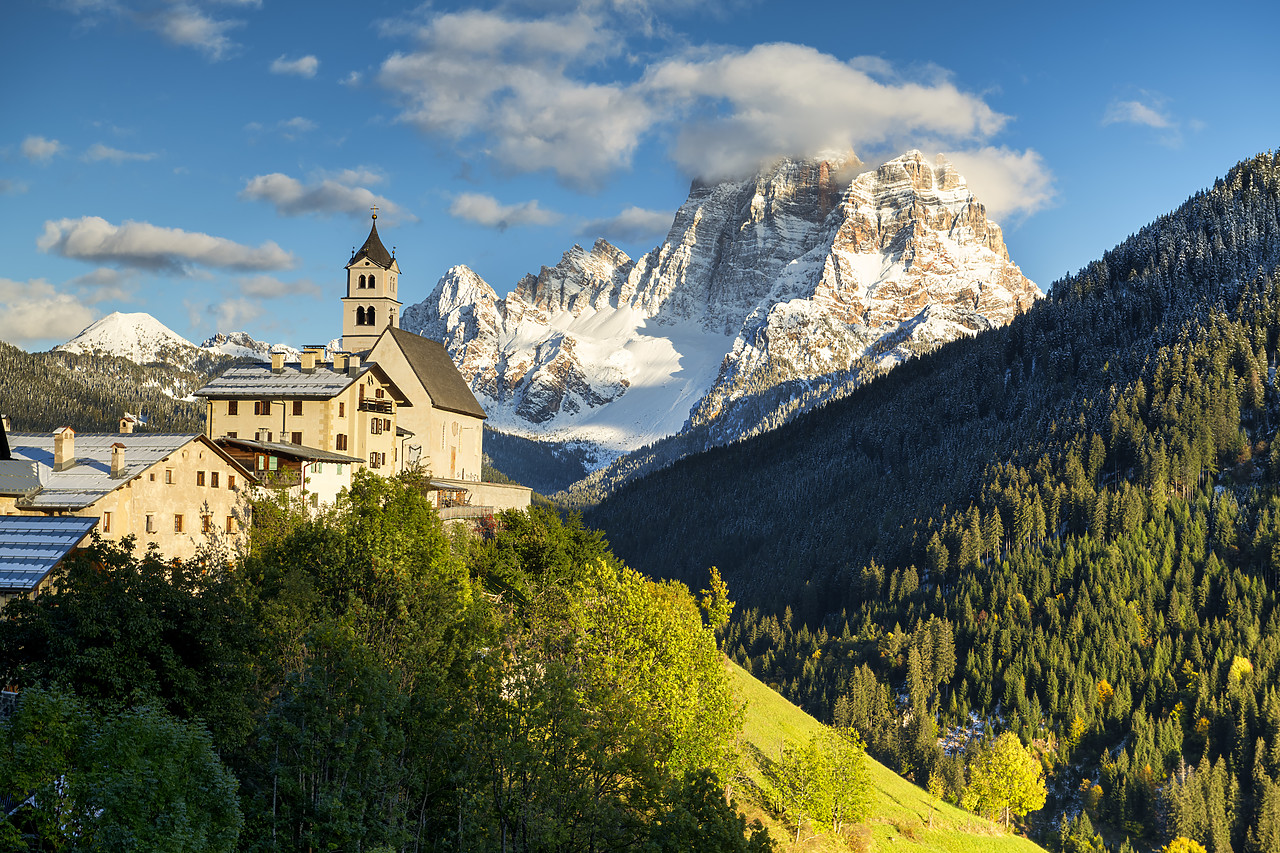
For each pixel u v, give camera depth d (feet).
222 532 257.55
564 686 169.17
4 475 218.59
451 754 159.33
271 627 170.71
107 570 146.20
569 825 163.32
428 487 331.57
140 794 113.70
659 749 189.06
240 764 156.87
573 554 287.69
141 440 245.86
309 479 289.53
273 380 330.75
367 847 144.56
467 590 206.69
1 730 114.83
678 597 288.30
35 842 115.85
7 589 162.20
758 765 332.39
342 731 148.05
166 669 139.13
